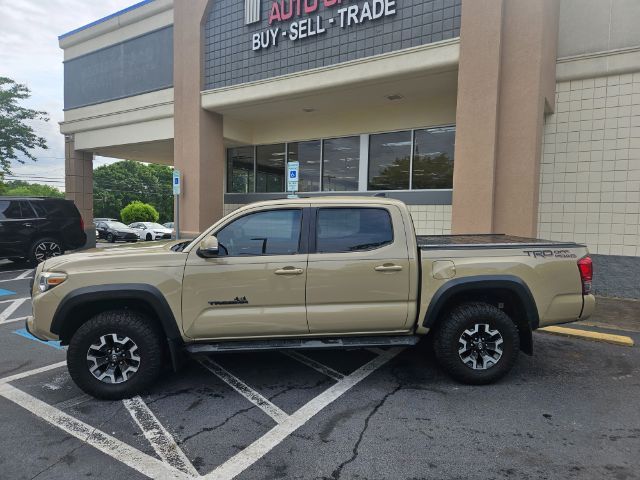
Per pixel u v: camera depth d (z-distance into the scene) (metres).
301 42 9.64
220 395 4.00
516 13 7.32
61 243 11.59
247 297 3.95
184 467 2.91
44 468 2.89
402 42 8.41
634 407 3.79
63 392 4.08
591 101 8.16
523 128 7.34
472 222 7.67
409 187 10.67
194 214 11.57
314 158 12.41
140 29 13.55
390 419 3.55
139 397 3.95
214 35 11.12
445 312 4.27
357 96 9.97
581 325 6.25
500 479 2.78
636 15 7.77
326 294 4.00
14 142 24.73
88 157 16.62
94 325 3.83
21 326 6.25
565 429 3.40
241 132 13.01
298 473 2.84
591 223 8.23
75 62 15.52
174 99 11.92
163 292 3.85
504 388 4.16
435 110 10.12
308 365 4.76
